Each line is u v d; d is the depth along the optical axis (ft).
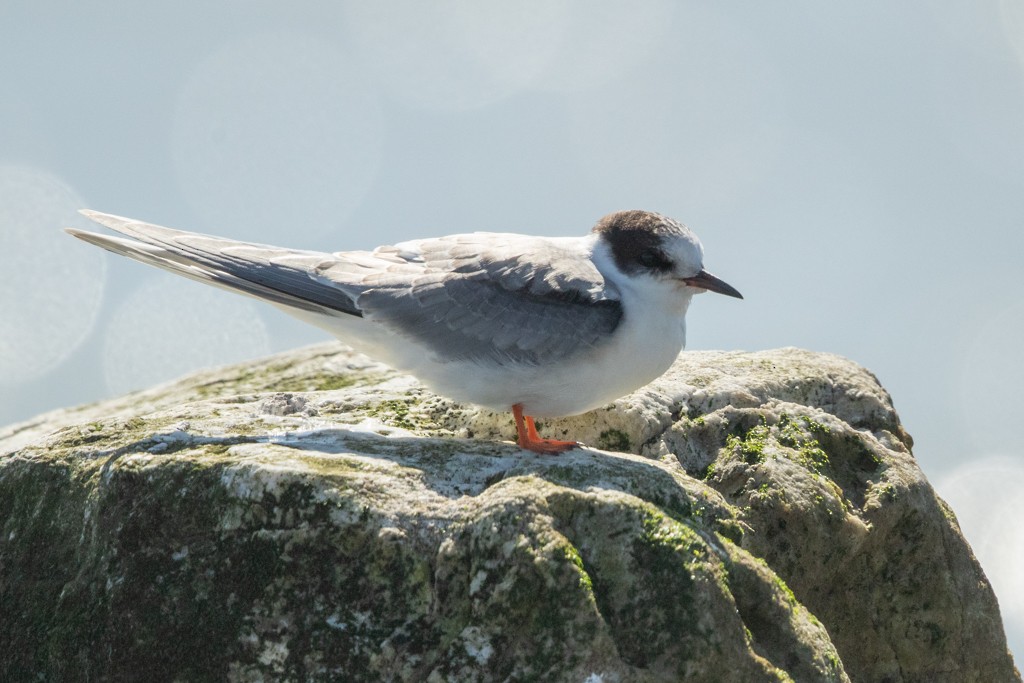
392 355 34.99
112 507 29.35
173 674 27.58
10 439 45.50
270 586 27.73
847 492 34.32
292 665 27.12
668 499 30.01
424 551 27.73
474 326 34.12
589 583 26.81
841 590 33.27
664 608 26.78
